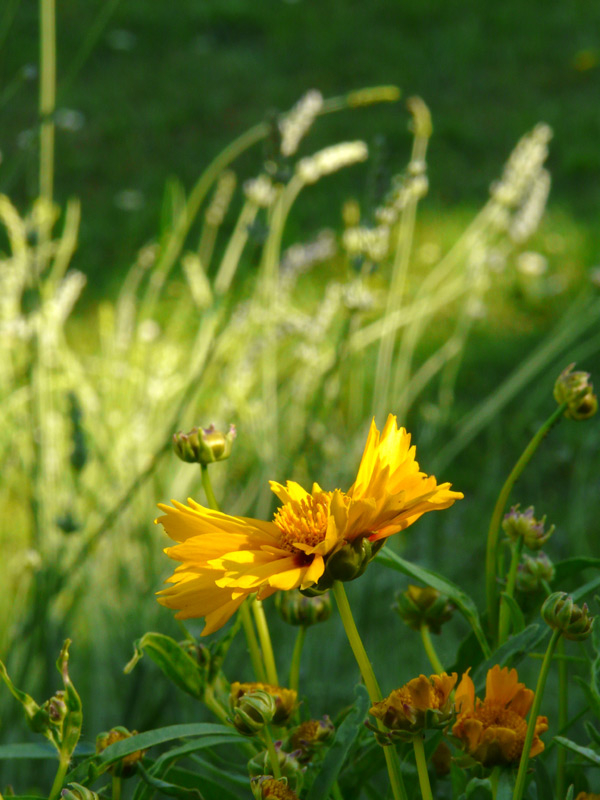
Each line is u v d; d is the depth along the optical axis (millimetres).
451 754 592
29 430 868
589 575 1102
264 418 1050
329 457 1075
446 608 601
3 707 771
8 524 1037
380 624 1021
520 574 592
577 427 1420
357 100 885
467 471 1452
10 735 766
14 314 941
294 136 884
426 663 999
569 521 1247
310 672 927
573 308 1211
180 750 561
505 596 576
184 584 535
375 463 540
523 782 535
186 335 1613
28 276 758
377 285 1612
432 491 530
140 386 1112
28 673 784
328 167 962
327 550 526
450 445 1186
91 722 857
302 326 1125
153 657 584
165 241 832
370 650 993
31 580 827
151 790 562
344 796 583
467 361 1772
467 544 1208
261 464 1015
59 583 722
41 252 826
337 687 940
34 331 759
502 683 549
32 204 775
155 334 1196
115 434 1027
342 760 556
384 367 982
